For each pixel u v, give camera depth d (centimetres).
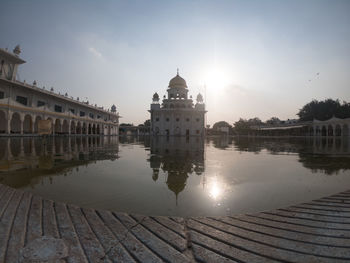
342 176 584
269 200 385
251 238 234
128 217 294
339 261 189
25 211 306
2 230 244
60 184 489
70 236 235
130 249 210
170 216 313
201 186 479
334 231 250
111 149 1384
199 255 200
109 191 437
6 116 2423
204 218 293
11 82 2638
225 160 903
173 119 5697
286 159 945
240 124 7744
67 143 1841
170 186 478
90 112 4800
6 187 440
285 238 234
